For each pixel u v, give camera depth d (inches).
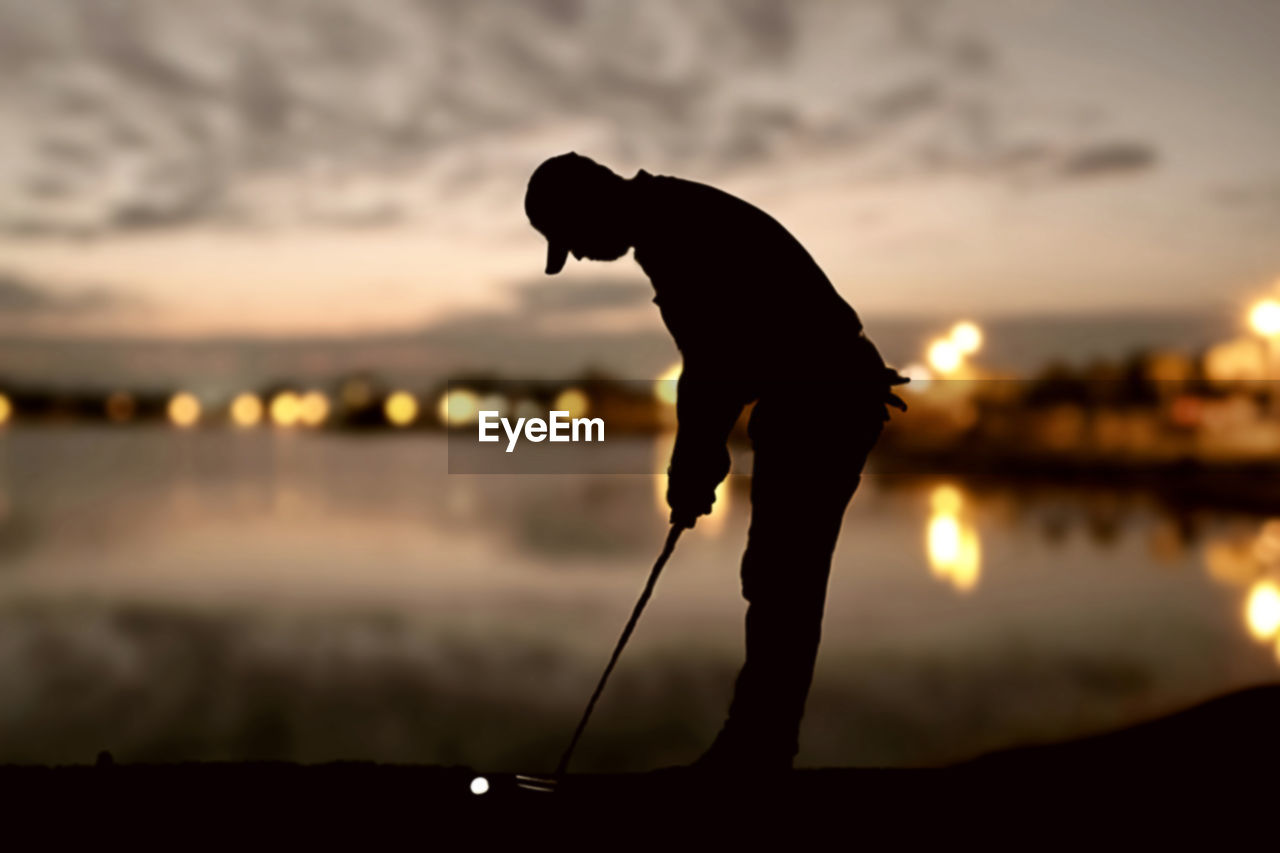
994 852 86.8
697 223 99.0
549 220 101.3
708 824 92.0
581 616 342.0
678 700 234.1
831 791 101.6
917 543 495.5
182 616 347.6
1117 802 97.0
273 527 644.7
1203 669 238.2
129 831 91.0
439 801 98.0
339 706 232.4
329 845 88.1
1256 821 91.7
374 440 2632.9
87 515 725.3
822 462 97.8
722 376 98.7
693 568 446.6
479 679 256.8
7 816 94.8
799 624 98.3
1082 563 415.2
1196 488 815.1
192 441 2571.4
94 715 225.5
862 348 101.0
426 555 502.9
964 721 202.5
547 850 87.2
